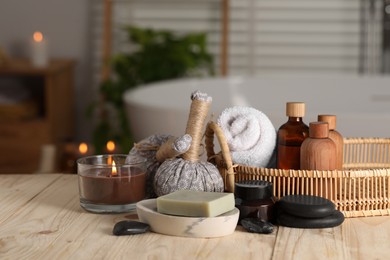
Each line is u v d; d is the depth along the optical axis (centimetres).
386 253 106
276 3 426
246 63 432
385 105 381
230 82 372
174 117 264
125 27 413
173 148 122
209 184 121
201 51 409
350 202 122
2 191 139
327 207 115
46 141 381
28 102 389
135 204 126
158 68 404
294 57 430
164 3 428
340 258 104
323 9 425
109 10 421
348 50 427
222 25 421
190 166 122
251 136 128
